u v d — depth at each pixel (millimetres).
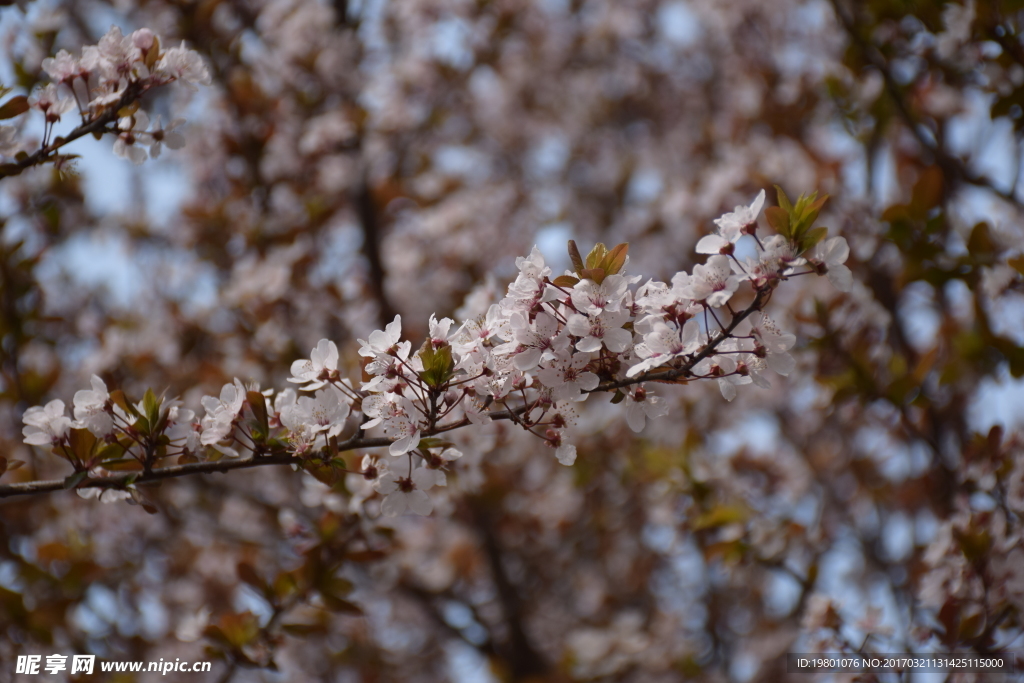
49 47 3980
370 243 7113
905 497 6059
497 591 7172
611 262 2098
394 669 8180
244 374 5879
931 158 5375
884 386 4746
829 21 6617
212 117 6621
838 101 5895
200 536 6977
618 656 6645
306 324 6301
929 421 5078
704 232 6160
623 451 7059
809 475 7125
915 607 4691
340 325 6684
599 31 10086
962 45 4516
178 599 7234
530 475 7566
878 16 4977
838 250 2031
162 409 2338
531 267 2100
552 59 9797
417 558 7344
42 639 4621
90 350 6727
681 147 10602
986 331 4281
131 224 7457
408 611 8148
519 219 8672
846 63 5188
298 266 6258
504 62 8617
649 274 8273
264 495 6789
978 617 3602
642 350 2088
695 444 5562
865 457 6906
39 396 5285
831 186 5527
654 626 7371
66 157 2627
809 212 2016
